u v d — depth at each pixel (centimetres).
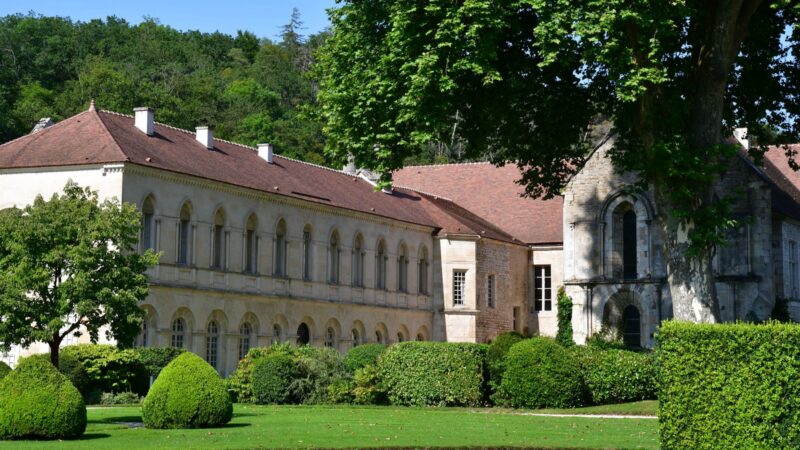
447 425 3550
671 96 3447
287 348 5166
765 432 2533
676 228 3422
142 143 5988
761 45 3806
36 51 14988
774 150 7875
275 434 3225
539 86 3738
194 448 2814
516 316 8538
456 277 8188
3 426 3064
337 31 3734
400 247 7981
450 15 3334
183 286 5912
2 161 5806
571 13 3266
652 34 3281
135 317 3809
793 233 6906
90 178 5622
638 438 3111
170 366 3519
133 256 3959
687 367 2631
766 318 6191
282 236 6875
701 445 2598
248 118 13325
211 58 17750
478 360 4725
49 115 11419
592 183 6712
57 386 3130
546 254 8619
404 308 7931
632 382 4572
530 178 4328
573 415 4134
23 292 3750
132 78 13838
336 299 7275
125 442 3008
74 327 3850
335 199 7375
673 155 3306
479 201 9119
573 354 4597
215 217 6272
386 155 3544
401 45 3453
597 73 3759
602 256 6650
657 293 6456
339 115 3675
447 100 3425
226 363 6269
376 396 4806
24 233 3731
